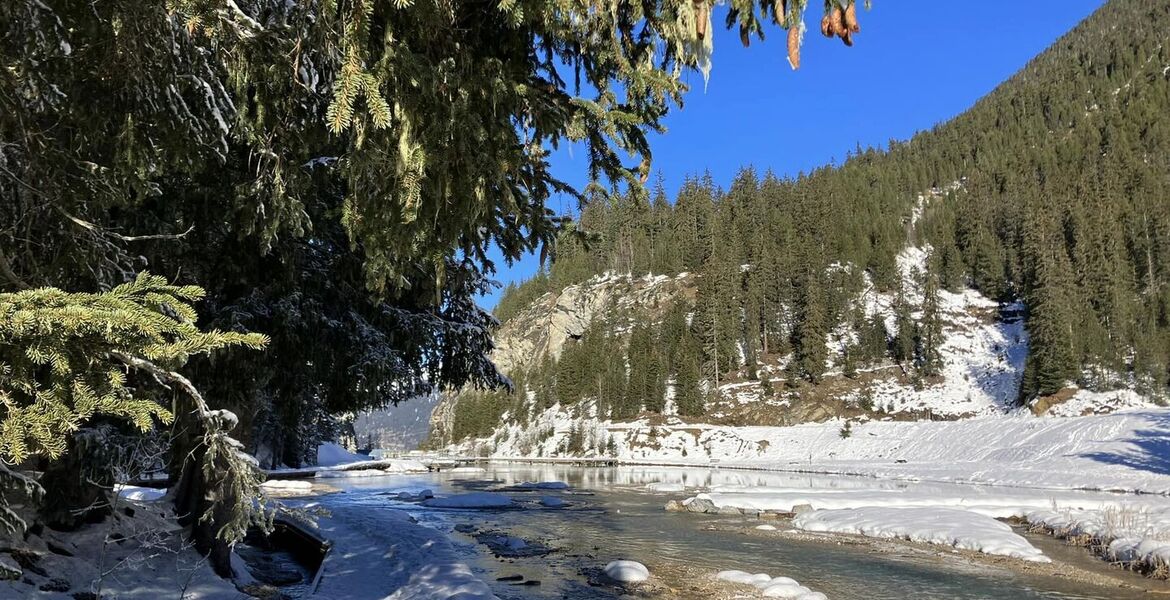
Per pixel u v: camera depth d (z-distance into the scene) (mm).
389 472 39812
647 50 2988
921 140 176375
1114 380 51688
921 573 10156
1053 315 54500
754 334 78500
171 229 5551
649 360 76938
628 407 74000
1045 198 92812
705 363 79750
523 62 3031
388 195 2883
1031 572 10289
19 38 2639
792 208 111625
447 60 2582
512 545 12484
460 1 2682
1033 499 19938
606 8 2719
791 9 2383
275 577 8930
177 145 3469
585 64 3156
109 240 3564
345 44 2340
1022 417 52312
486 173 2910
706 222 108812
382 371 8141
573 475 38188
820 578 9836
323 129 3635
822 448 53250
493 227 3521
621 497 23188
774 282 84938
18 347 1807
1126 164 105188
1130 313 65312
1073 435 36469
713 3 2480
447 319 9484
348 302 8273
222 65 3379
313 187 4672
